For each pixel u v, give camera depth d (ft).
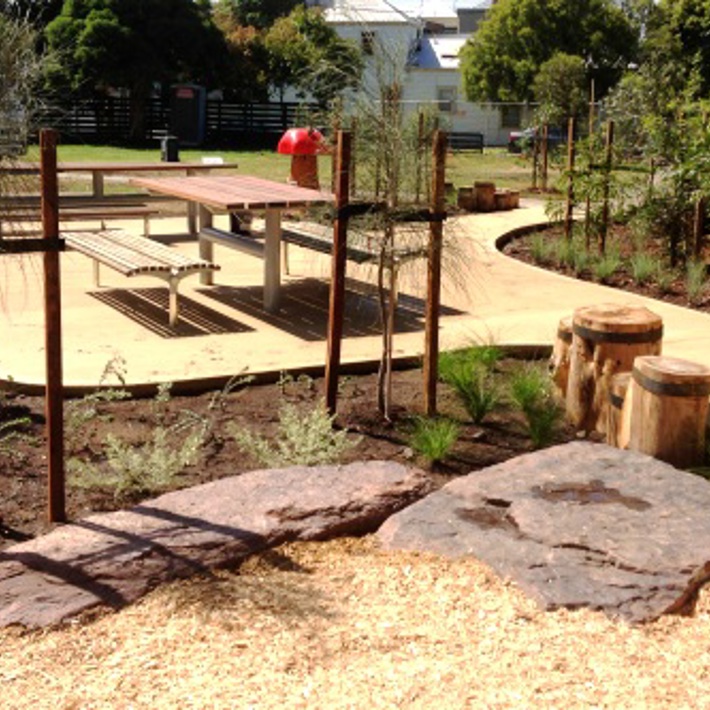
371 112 19.04
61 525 14.92
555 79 100.83
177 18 117.70
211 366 22.94
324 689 10.60
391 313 19.56
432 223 19.04
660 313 29.35
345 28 120.88
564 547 13.24
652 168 37.55
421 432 18.16
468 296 28.71
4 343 24.97
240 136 123.54
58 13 116.26
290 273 35.04
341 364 22.77
